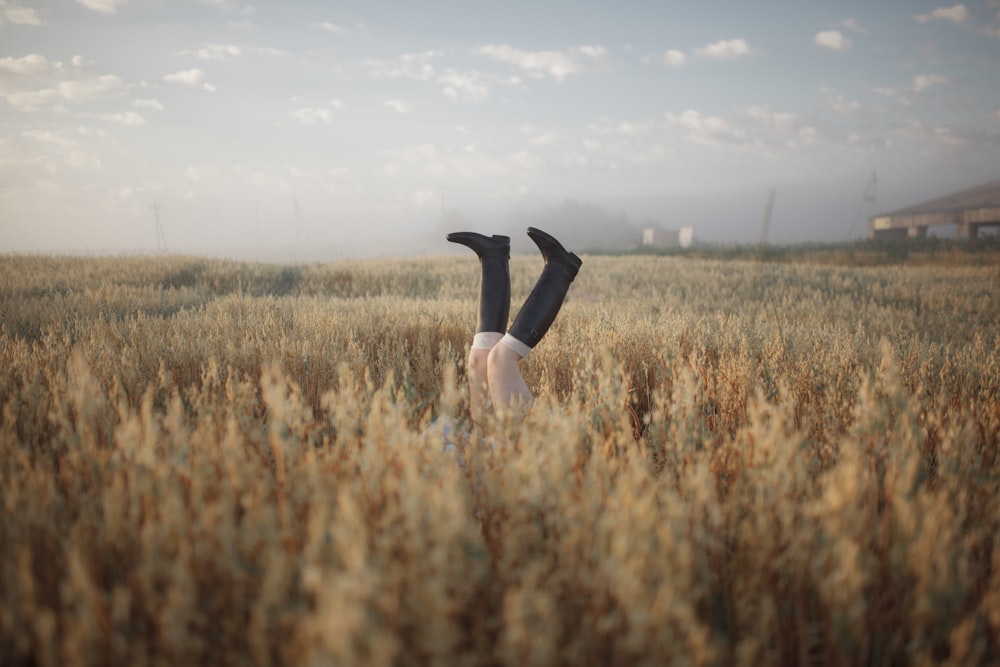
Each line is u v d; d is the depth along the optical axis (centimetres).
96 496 188
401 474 186
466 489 197
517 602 122
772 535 175
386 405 204
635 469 176
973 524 203
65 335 452
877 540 181
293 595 147
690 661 125
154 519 166
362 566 124
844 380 347
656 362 453
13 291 991
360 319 628
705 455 223
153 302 894
